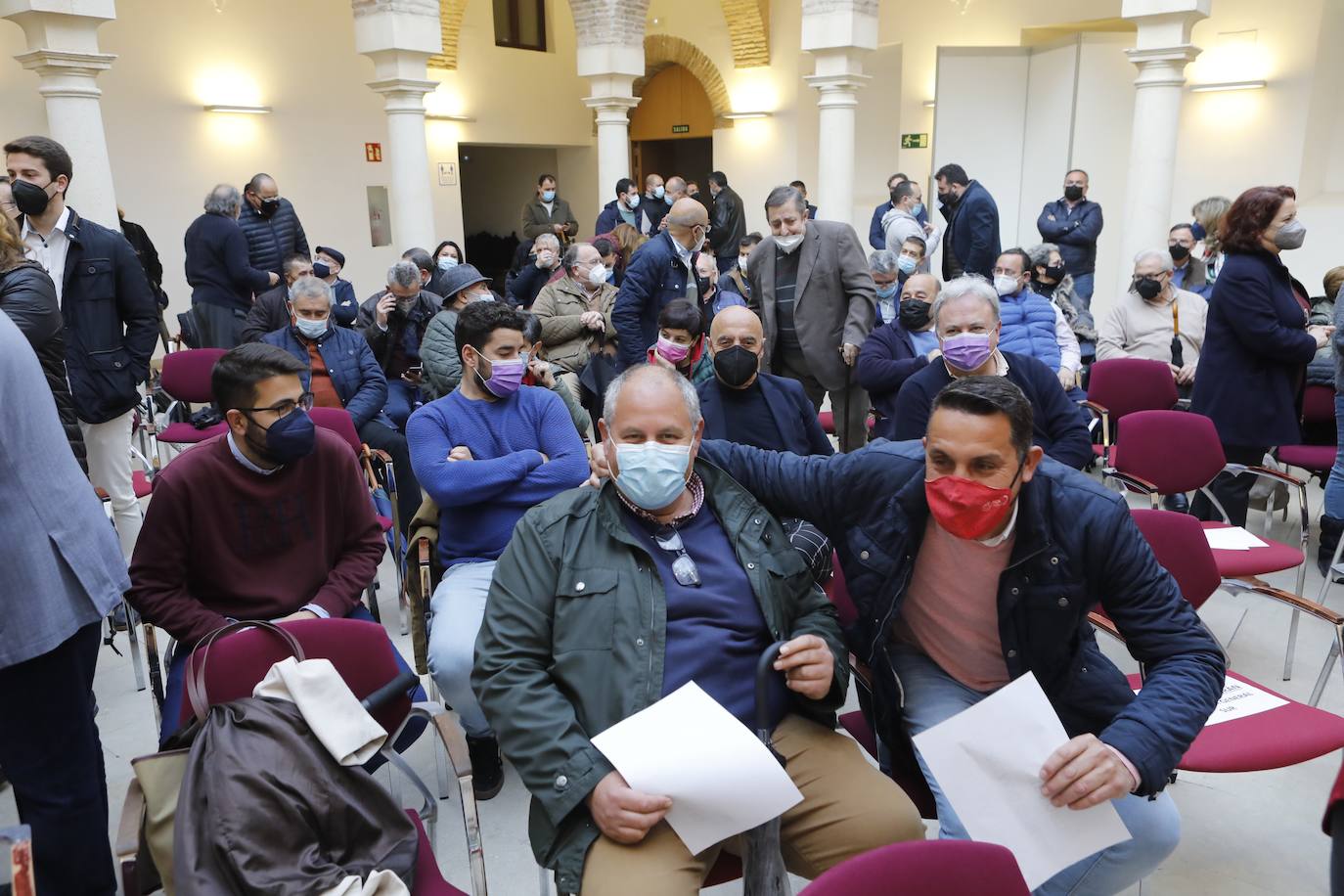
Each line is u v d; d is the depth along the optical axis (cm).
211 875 159
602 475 202
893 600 192
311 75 1067
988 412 165
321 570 255
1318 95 868
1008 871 129
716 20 1282
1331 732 216
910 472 190
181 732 185
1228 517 407
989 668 201
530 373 371
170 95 955
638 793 160
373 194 1145
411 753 306
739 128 1303
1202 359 423
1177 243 594
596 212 1478
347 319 635
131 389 384
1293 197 384
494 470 289
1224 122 916
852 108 917
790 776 183
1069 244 795
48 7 602
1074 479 182
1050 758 161
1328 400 459
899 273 591
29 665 189
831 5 872
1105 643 374
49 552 188
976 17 1053
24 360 186
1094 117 939
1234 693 238
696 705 174
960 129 1006
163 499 231
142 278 386
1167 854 185
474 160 1619
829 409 613
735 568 196
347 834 171
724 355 311
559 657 185
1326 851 252
